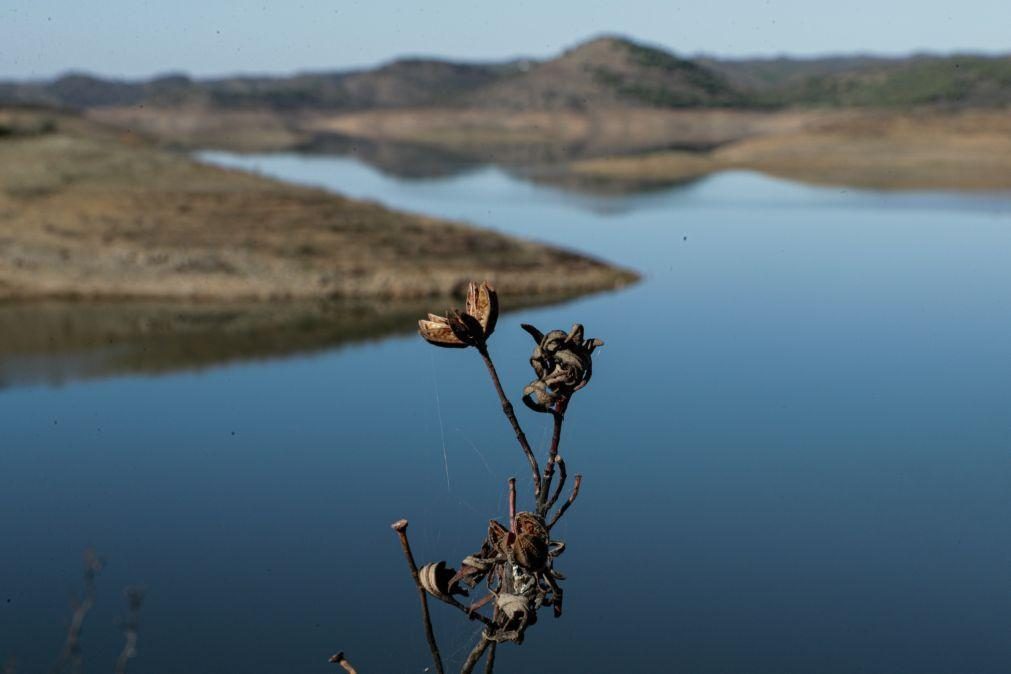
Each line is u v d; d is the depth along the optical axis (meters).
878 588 10.09
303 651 8.97
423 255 29.36
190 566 10.48
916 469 12.92
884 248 32.16
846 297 23.98
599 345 2.56
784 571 10.41
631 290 26.23
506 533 2.47
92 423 15.23
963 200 48.59
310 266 27.66
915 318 21.58
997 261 29.17
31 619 9.50
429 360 19.23
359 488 12.39
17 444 14.21
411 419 15.08
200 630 9.34
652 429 14.45
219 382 17.94
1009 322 21.12
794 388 16.41
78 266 26.56
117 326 22.33
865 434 14.25
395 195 49.91
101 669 8.70
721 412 15.23
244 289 25.73
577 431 14.33
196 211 31.95
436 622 9.80
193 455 13.71
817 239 34.41
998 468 12.88
